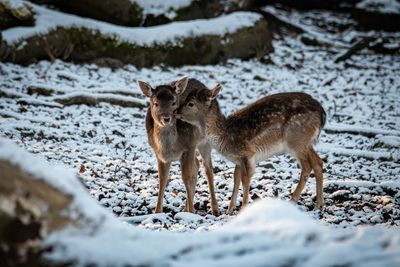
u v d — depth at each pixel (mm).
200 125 11078
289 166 13844
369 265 4570
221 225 9398
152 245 5203
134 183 12117
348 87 20688
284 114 11461
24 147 13148
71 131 14797
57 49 20094
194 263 4949
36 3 21438
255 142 11320
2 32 19312
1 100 16031
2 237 5078
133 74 19969
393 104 19078
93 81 18391
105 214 5449
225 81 20297
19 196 5168
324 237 5016
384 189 11977
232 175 13062
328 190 12188
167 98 10547
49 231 5090
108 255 4938
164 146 10656
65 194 5328
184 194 11922
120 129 15484
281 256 4793
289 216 5602
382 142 15273
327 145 15078
